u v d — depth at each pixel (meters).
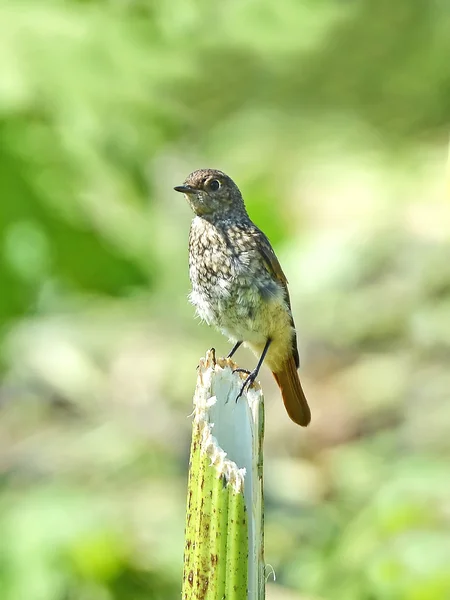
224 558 5.49
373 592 9.76
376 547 10.24
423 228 15.95
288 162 12.55
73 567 9.18
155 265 8.63
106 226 8.30
